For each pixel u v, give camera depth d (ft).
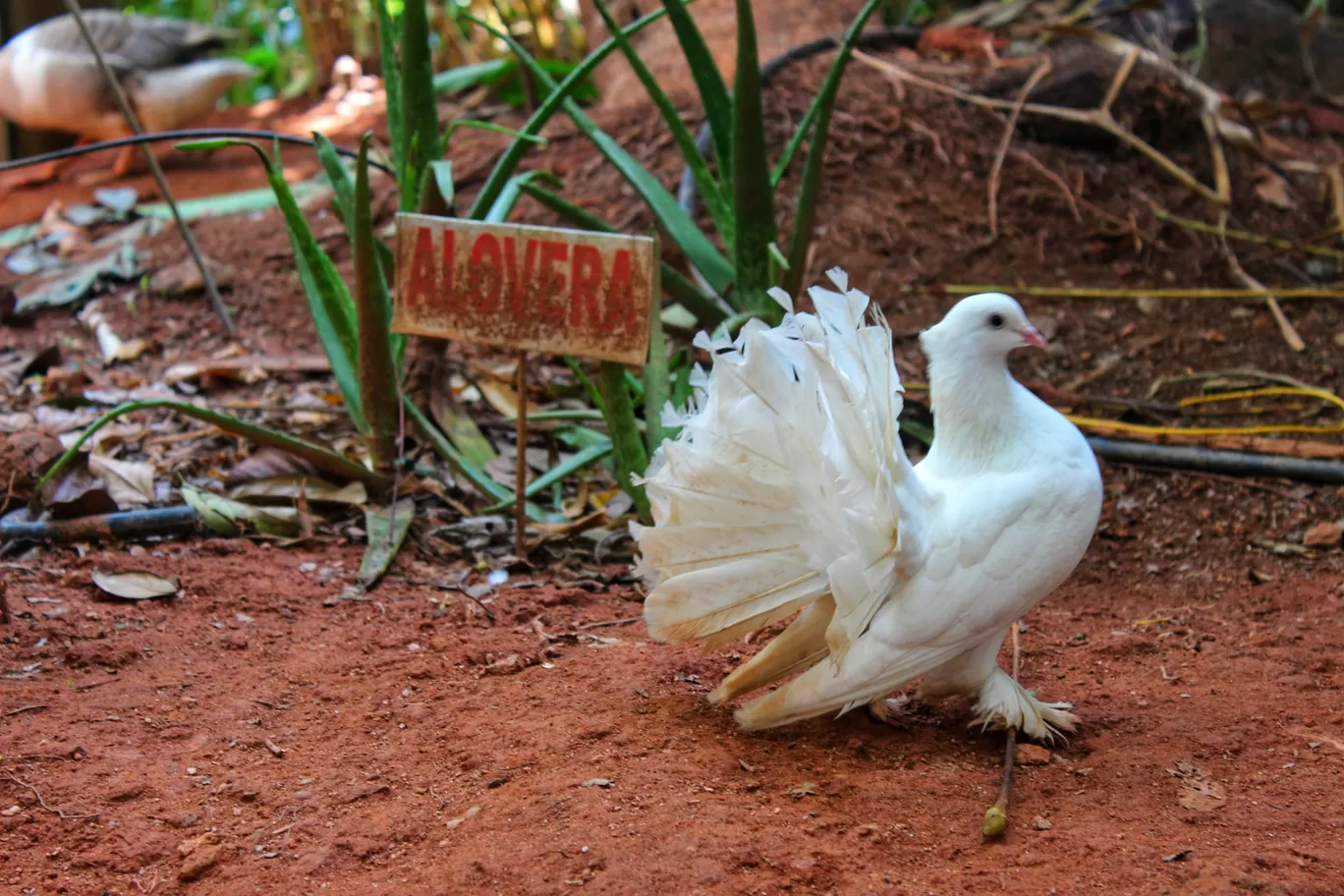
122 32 9.98
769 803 4.72
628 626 5.57
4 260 8.62
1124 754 4.92
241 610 5.59
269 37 13.23
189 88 9.96
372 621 5.56
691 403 5.17
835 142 8.46
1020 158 8.39
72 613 5.51
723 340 4.95
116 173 10.04
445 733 4.99
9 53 9.76
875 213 8.10
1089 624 5.72
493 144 9.12
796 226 6.41
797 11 9.49
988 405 4.88
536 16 11.00
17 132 10.87
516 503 5.94
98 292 8.24
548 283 5.57
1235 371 7.07
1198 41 9.68
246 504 6.14
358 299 6.03
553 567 5.95
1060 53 8.91
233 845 4.63
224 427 6.02
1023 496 4.79
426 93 6.54
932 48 9.37
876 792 4.75
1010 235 8.02
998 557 4.76
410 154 6.36
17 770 4.83
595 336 5.57
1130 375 7.14
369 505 6.21
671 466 4.80
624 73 9.55
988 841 4.60
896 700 5.18
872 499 4.72
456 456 6.29
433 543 6.03
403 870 4.56
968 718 5.12
